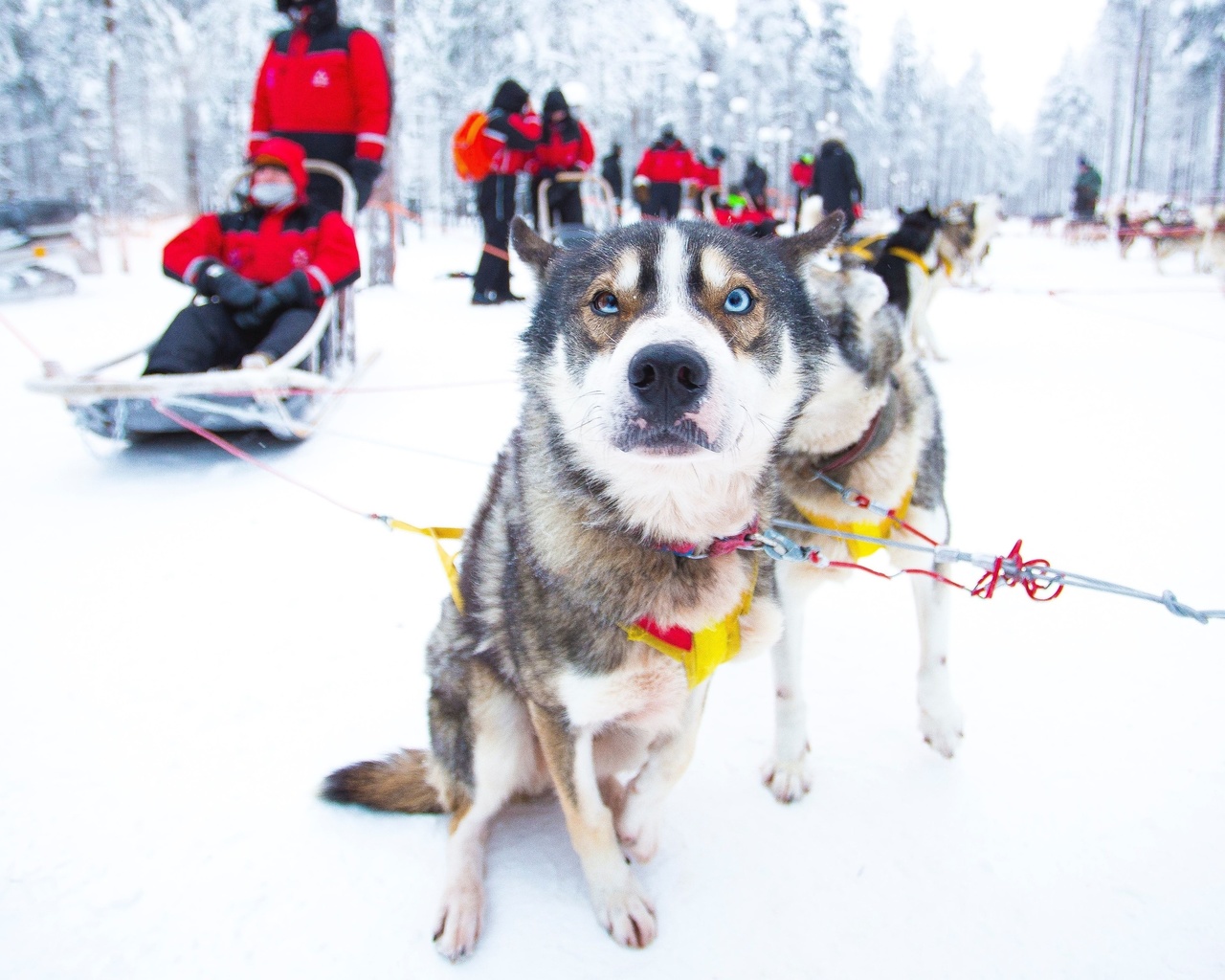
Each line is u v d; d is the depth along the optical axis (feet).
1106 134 157.58
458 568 6.33
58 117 62.90
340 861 5.28
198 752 6.13
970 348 20.80
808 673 7.44
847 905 4.99
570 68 65.87
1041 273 42.98
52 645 7.30
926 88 164.04
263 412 11.13
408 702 6.80
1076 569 8.92
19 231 26.63
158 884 5.02
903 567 6.56
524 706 5.44
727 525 4.85
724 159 44.78
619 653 4.72
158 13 57.88
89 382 9.61
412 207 84.07
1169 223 45.57
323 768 6.04
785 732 5.98
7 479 10.85
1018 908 4.95
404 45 61.57
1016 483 11.37
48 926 4.70
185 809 5.61
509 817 5.88
